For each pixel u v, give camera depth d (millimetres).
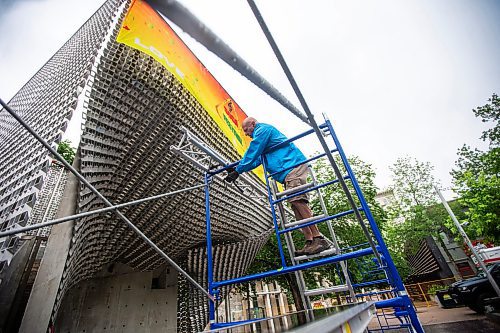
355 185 2213
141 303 6684
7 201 2873
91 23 5703
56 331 4953
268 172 2801
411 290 22406
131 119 4152
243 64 743
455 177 20984
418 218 23562
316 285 12297
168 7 456
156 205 5234
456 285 11586
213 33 581
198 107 5023
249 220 7621
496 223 14172
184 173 5180
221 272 8789
